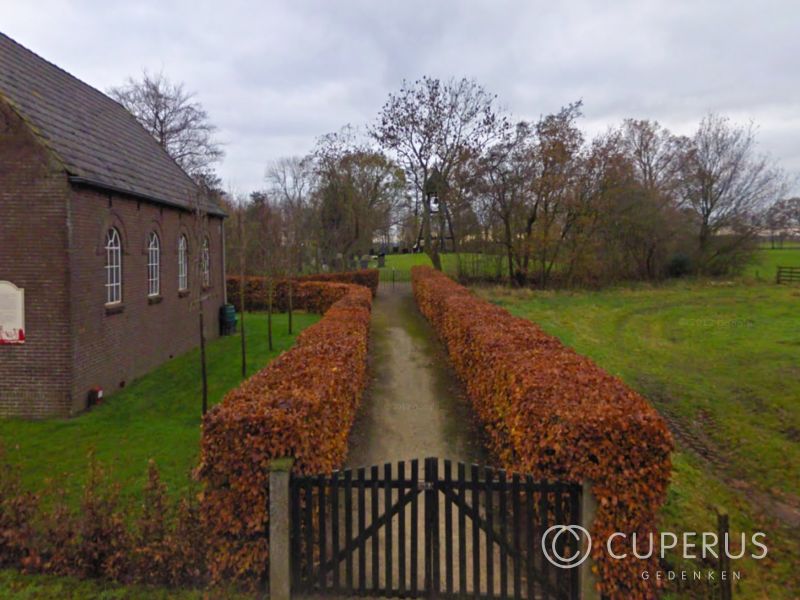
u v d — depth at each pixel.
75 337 9.43
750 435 9.53
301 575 4.42
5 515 4.84
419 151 33.00
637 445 4.06
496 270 34.22
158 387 11.36
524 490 4.29
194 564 4.51
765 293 31.94
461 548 4.34
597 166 31.80
